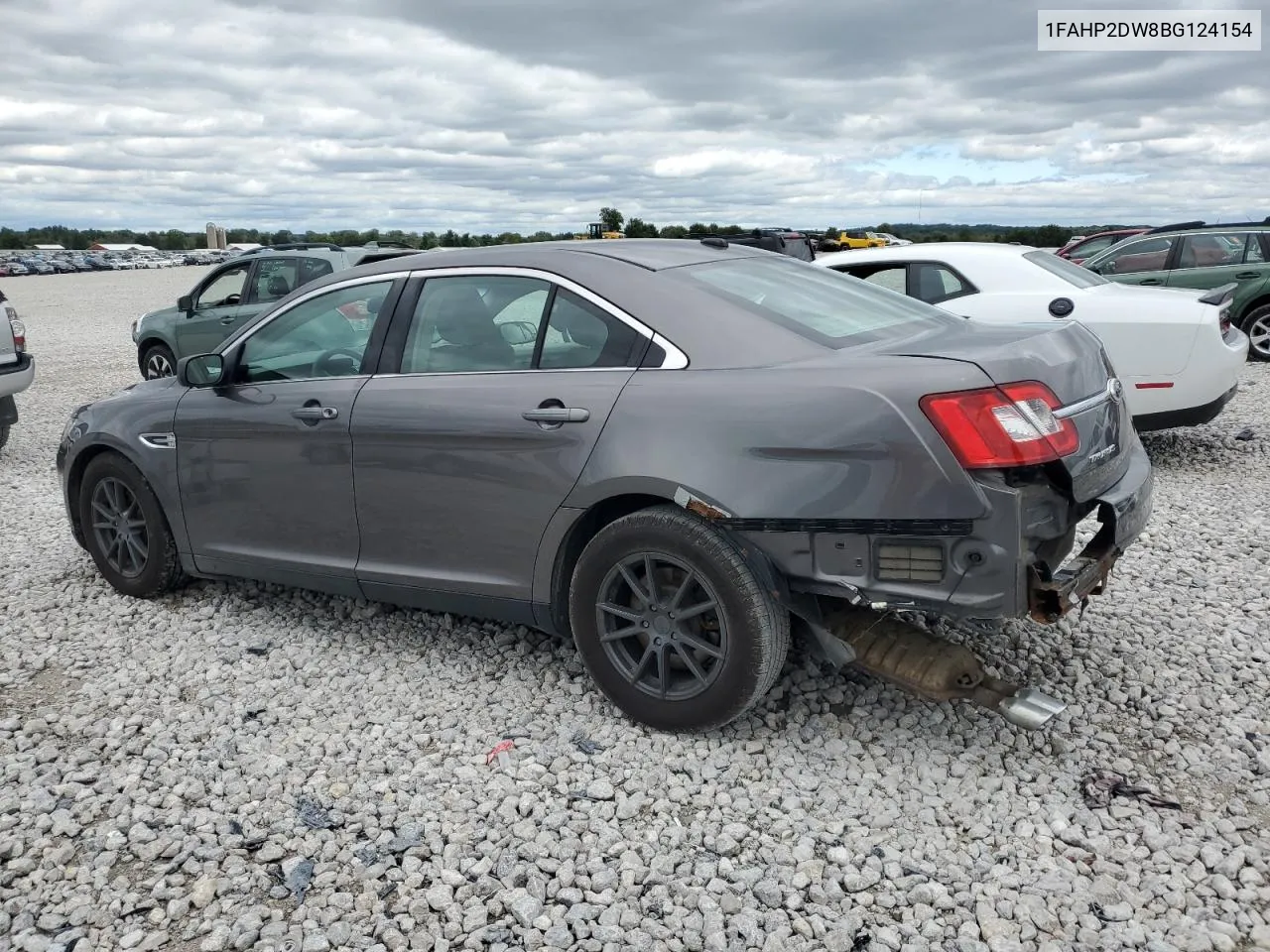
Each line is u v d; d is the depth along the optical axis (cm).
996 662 404
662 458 332
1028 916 264
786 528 316
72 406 1199
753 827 306
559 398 358
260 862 299
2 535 643
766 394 321
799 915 268
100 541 518
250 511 451
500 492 372
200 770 347
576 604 362
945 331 370
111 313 2823
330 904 278
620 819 313
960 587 300
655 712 354
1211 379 682
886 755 343
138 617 490
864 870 283
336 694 402
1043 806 312
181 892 285
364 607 488
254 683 416
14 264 7769
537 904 274
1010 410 299
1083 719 362
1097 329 697
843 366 320
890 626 349
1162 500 639
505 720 376
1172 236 1240
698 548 329
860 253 800
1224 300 716
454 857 297
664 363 346
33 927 275
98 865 298
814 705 375
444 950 261
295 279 1159
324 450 416
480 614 398
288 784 337
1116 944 253
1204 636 426
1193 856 284
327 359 430
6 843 309
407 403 394
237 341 460
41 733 379
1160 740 347
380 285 421
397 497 400
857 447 305
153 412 481
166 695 407
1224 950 249
